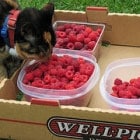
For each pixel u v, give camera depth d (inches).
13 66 43.1
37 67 40.8
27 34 38.3
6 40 40.4
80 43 43.1
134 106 35.4
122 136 34.9
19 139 38.0
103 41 47.1
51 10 39.0
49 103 34.4
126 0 58.9
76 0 59.9
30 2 60.1
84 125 35.1
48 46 39.4
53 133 36.4
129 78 40.6
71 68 39.8
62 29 45.9
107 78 39.3
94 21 46.3
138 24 44.7
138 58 41.4
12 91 40.5
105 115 33.9
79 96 37.1
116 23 45.4
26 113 35.8
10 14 40.2
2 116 36.7
